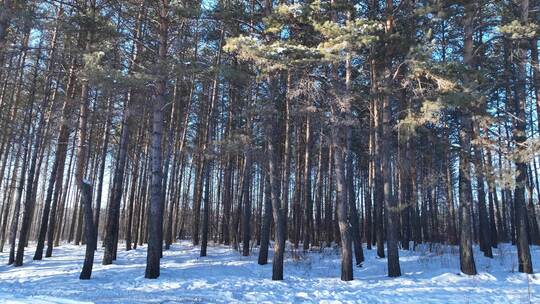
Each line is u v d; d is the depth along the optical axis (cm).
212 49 2264
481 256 2138
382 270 1719
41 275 1577
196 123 2962
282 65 1279
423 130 1573
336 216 3111
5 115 2395
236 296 1166
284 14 1377
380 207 2175
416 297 1157
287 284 1398
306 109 1376
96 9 1586
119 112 2292
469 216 1566
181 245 2803
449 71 1312
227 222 2936
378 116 1905
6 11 1338
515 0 1583
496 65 1948
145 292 1216
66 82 1983
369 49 1534
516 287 1317
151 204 1503
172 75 1447
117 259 1962
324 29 1246
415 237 2973
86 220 1486
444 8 1459
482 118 1412
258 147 1664
